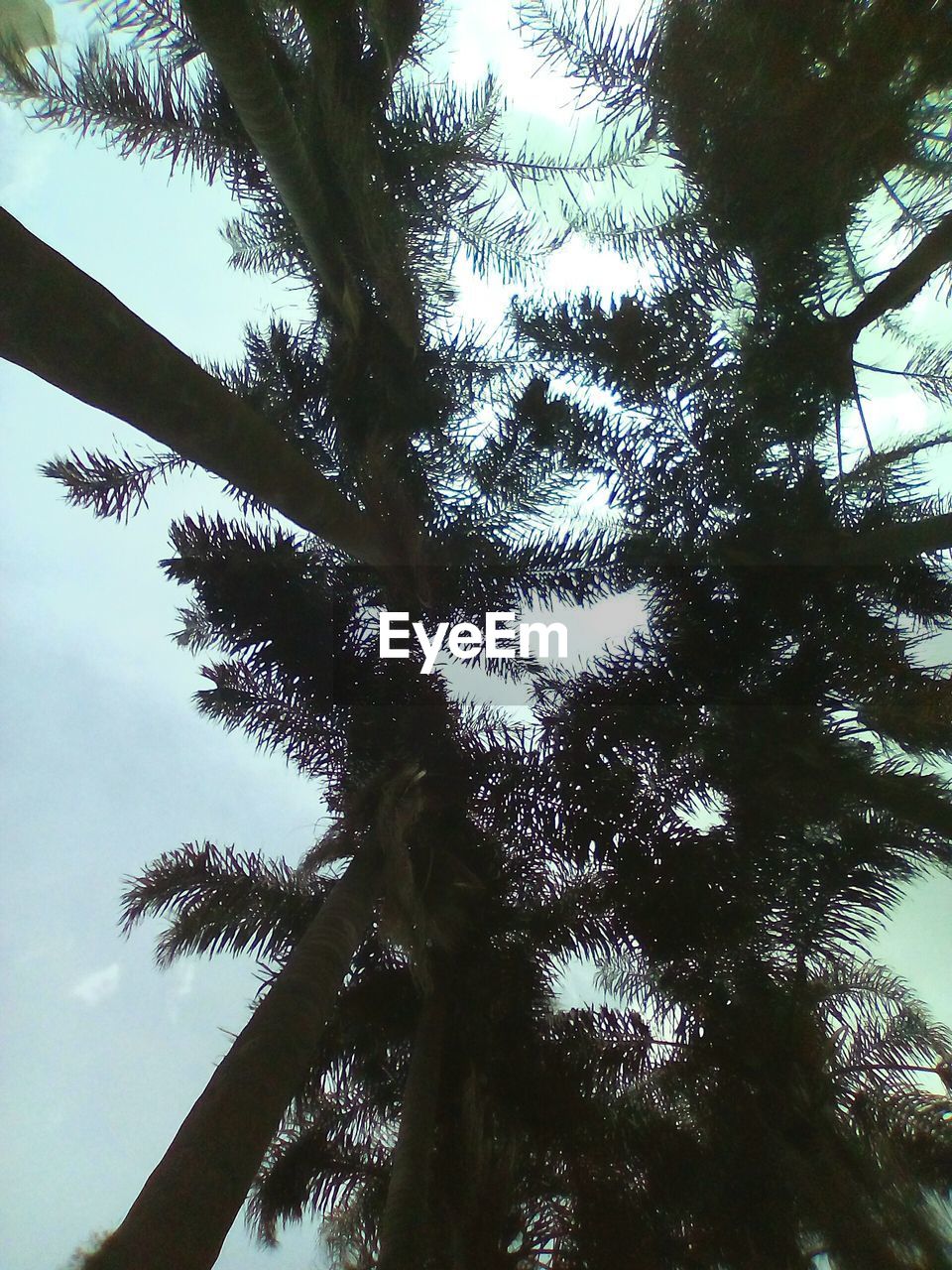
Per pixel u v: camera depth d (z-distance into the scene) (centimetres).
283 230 584
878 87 418
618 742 634
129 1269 231
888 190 486
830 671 620
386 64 479
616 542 652
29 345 235
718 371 600
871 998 645
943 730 569
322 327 613
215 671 631
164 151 525
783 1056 562
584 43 477
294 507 421
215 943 597
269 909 605
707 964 590
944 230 457
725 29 441
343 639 630
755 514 626
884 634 631
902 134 434
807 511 618
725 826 628
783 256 513
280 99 359
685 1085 586
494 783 621
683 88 473
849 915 582
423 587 603
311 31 410
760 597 639
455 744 631
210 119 511
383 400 602
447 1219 492
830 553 621
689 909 580
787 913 594
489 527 659
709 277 566
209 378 318
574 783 617
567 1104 544
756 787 614
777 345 552
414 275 556
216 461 343
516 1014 567
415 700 630
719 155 491
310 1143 610
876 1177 541
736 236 525
